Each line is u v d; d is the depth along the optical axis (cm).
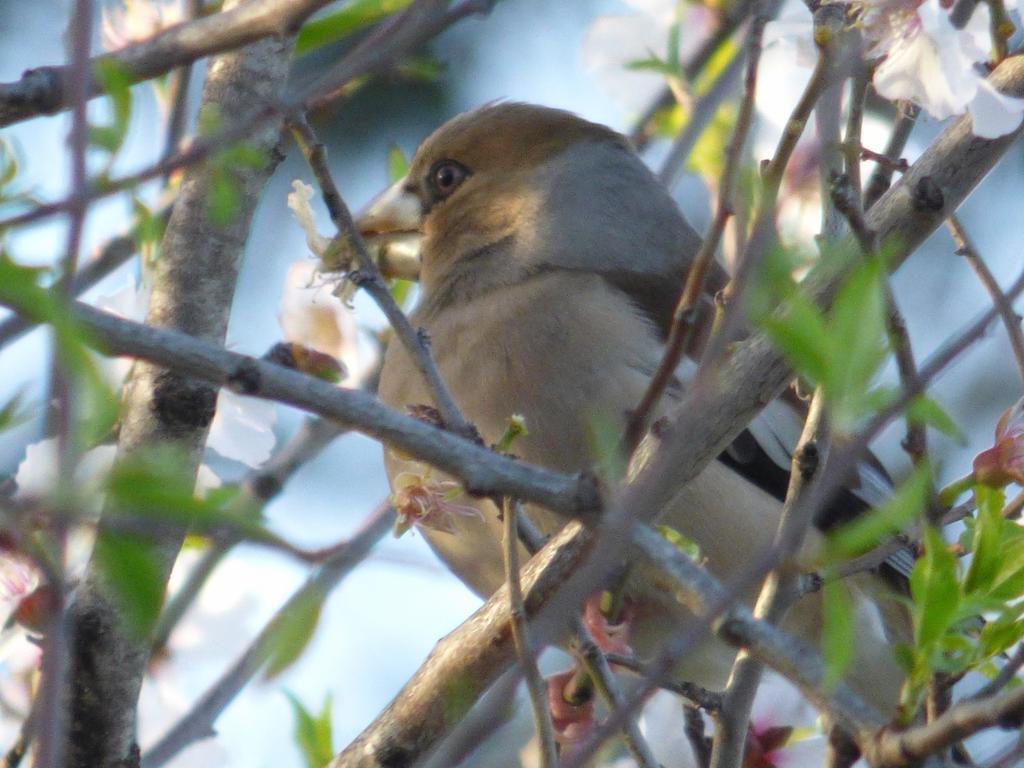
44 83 569
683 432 482
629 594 772
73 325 373
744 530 851
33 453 511
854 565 630
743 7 855
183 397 614
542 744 537
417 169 993
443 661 592
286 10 551
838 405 462
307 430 807
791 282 515
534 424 866
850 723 434
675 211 968
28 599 537
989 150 625
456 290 934
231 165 585
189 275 645
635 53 881
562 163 962
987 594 548
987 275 656
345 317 732
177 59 557
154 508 376
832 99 600
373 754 594
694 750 770
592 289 898
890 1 594
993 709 407
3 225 468
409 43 561
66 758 606
